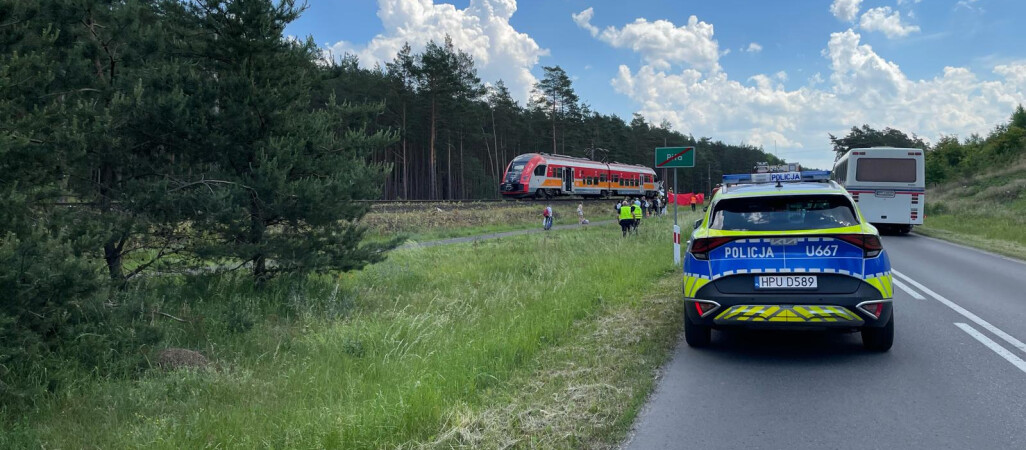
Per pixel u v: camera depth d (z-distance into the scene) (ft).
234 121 28.66
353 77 182.09
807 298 18.76
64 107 20.65
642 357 19.93
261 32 29.48
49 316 17.74
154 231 27.58
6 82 17.98
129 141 26.96
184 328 23.43
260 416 14.82
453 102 194.70
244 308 26.48
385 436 13.37
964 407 15.11
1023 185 134.31
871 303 18.48
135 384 17.62
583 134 284.20
